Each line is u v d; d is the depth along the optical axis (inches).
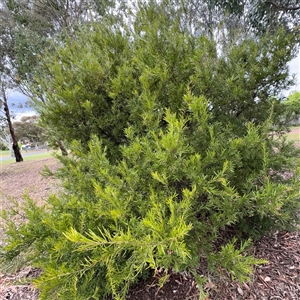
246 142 53.4
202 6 120.0
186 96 51.1
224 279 59.2
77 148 65.1
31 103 78.9
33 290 68.8
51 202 49.8
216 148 52.5
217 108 70.7
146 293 60.5
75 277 38.2
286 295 56.3
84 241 31.0
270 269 64.3
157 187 52.1
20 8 238.7
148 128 57.0
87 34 87.9
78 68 70.6
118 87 66.6
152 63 68.6
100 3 195.2
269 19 129.3
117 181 48.6
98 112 75.2
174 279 63.6
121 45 77.6
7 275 76.5
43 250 49.2
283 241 75.2
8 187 212.4
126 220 47.6
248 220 72.2
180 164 46.7
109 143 74.9
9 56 300.4
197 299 57.1
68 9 228.8
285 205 59.6
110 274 41.2
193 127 59.0
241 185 59.4
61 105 68.4
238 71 68.4
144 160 50.7
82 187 57.2
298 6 131.3
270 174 69.6
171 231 33.5
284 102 80.9
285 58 69.8
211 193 50.9
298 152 71.5
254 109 75.8
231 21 126.9
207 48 66.9
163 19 80.5
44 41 216.4
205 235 61.1
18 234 48.8
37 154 612.7
